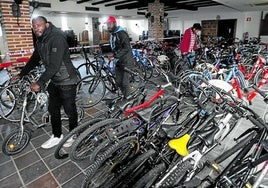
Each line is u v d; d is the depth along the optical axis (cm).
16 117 300
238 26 1111
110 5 1004
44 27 191
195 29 474
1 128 280
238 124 279
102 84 387
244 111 158
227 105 172
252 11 1046
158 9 802
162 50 649
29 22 436
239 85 328
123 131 167
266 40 1048
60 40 192
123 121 176
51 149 230
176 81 271
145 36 1272
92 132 180
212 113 171
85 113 333
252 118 150
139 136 173
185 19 1314
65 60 205
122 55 305
